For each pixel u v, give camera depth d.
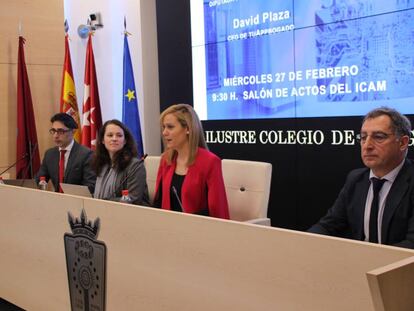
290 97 3.82
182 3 4.51
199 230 1.61
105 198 2.96
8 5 4.48
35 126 4.60
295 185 3.87
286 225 3.97
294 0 3.72
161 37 4.75
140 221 1.83
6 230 2.64
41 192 2.34
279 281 1.39
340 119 3.54
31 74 4.65
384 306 0.94
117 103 5.26
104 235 2.00
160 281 1.78
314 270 1.31
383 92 3.29
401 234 1.86
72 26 5.46
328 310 1.28
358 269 1.21
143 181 2.94
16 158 4.54
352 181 2.06
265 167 2.69
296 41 3.74
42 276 2.42
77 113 4.83
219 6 4.22
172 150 2.64
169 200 2.61
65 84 4.75
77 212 2.13
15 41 4.54
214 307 1.59
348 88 3.48
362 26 3.37
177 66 4.63
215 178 2.49
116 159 2.98
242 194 2.76
